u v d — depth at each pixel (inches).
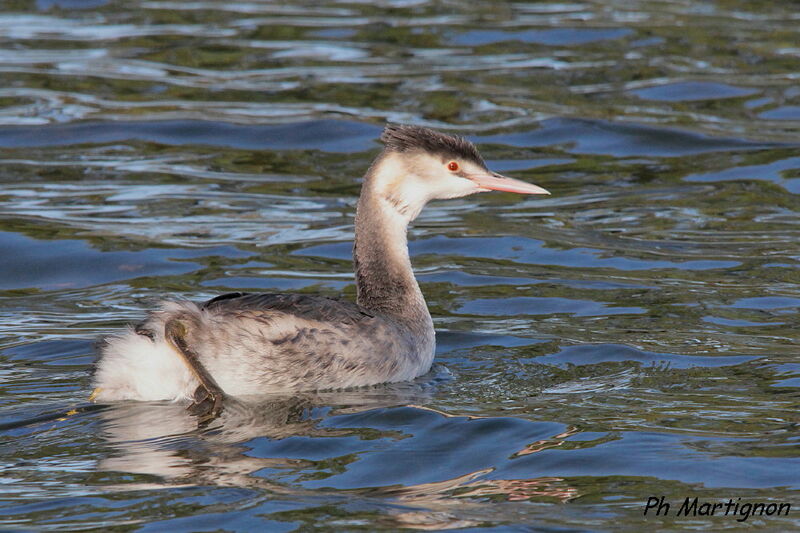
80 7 1103.0
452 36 1008.2
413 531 295.7
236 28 1035.3
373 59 946.1
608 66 927.7
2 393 409.1
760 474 331.0
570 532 295.3
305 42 992.2
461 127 800.9
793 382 420.2
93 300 539.2
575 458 343.9
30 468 338.3
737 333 486.0
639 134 792.9
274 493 320.5
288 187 714.8
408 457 347.3
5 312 522.0
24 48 958.4
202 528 297.3
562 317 516.1
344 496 318.7
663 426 371.9
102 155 756.0
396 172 474.6
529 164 754.8
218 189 708.0
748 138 786.8
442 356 468.1
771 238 624.7
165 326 392.2
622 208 683.4
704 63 932.6
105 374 396.2
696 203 687.1
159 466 340.2
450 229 656.4
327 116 818.2
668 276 569.9
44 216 649.0
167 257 594.9
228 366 395.5
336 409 391.5
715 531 295.3
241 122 807.7
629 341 477.4
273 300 413.4
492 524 299.9
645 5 1119.6
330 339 409.1
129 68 917.8
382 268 470.9
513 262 597.9
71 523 299.6
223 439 362.0
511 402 400.8
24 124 792.3
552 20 1061.1
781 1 1125.1
